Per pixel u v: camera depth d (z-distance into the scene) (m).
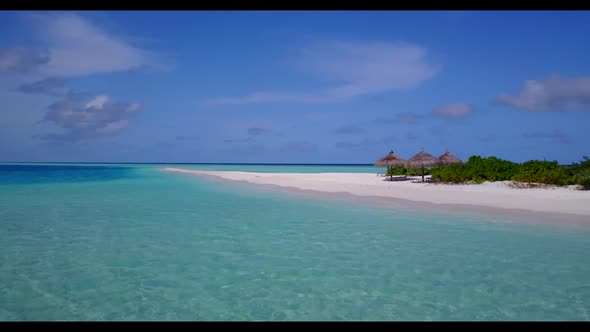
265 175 41.25
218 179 37.59
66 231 10.62
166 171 64.62
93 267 7.29
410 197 17.23
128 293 5.98
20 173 54.59
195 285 6.34
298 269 7.17
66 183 31.27
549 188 17.64
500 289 6.10
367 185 23.25
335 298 5.79
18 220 12.41
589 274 6.77
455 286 6.24
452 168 22.66
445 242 9.11
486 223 11.23
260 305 5.55
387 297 5.82
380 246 8.83
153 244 9.11
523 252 8.16
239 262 7.63
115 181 34.47
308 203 16.61
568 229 10.24
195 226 11.34
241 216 13.17
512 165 22.50
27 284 6.36
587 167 19.05
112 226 11.36
